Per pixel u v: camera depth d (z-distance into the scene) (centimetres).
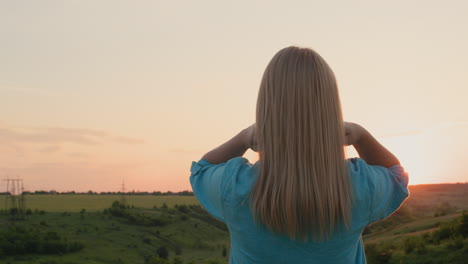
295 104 109
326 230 108
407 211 8600
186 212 14912
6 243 8694
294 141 107
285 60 113
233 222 117
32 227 10950
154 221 12794
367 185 111
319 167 106
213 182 121
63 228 11162
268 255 114
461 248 3931
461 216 4553
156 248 10181
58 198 18025
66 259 8325
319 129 108
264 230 112
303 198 105
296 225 107
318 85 110
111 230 11331
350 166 114
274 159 109
